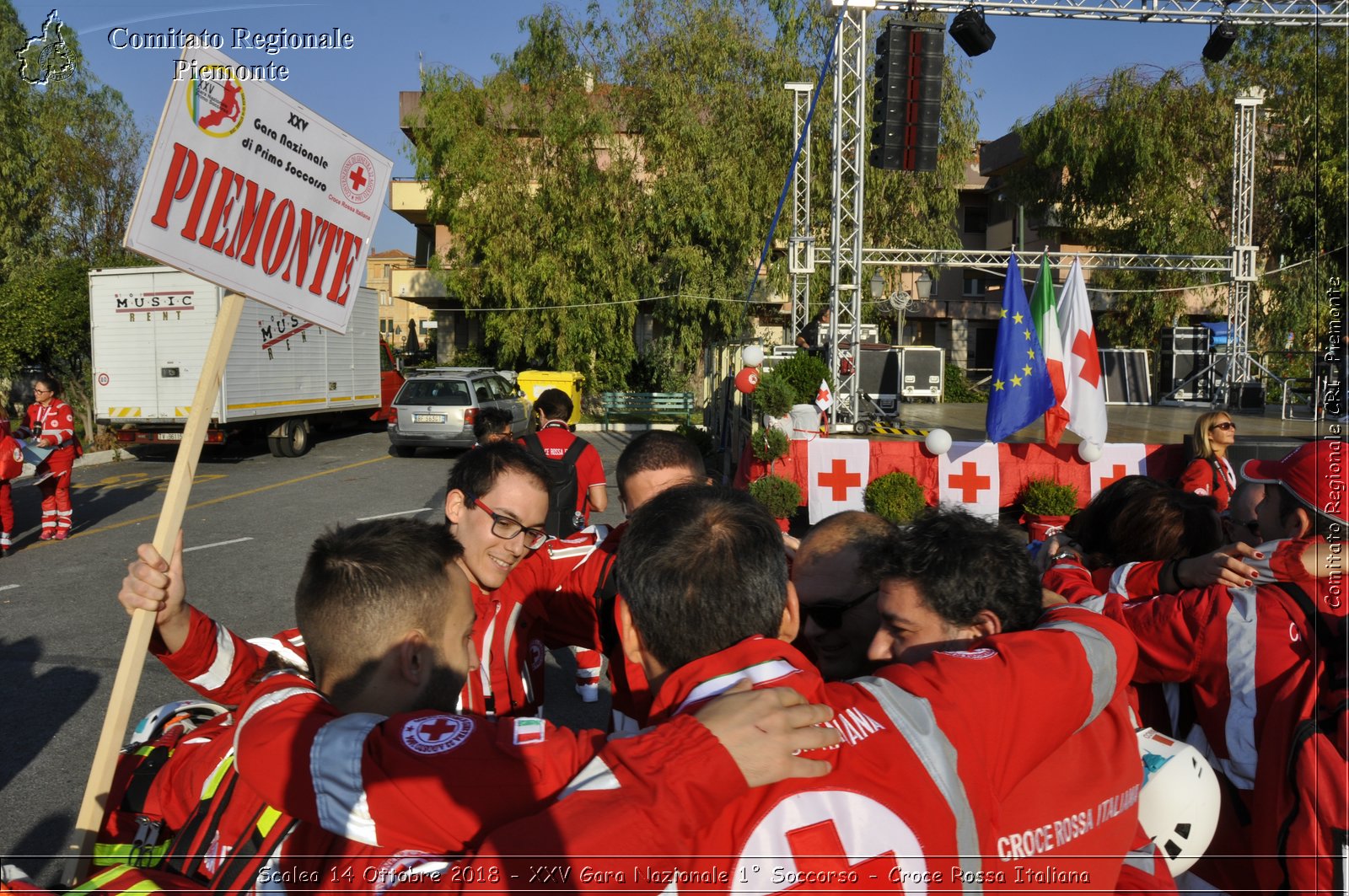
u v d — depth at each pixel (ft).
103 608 22.76
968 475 27.55
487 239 76.02
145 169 5.73
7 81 74.54
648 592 4.30
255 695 4.68
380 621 4.68
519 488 7.25
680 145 76.13
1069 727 4.31
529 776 3.81
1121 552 7.50
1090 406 26.48
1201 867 5.84
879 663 5.32
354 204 7.01
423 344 119.44
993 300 98.02
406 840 3.73
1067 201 78.18
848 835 3.54
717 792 3.43
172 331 48.26
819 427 29.22
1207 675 5.75
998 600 4.99
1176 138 71.10
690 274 76.07
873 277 59.62
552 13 75.92
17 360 57.11
